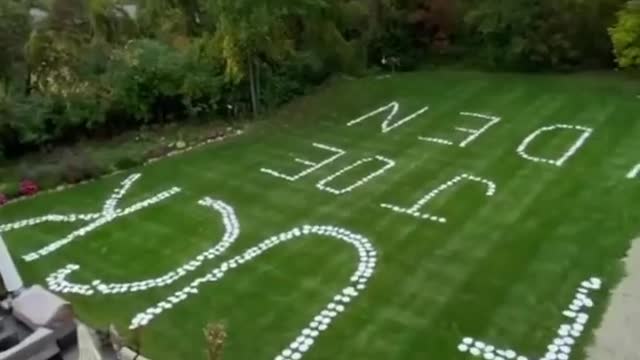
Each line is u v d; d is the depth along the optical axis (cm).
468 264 1498
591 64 2867
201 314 1370
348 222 1703
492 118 2367
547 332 1273
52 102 2230
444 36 3092
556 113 2378
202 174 2020
